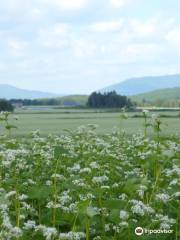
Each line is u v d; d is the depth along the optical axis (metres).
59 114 110.06
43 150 15.95
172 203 8.77
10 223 7.37
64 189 10.75
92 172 11.08
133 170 12.59
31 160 14.02
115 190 10.08
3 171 11.73
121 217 7.32
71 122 62.72
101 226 7.86
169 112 94.38
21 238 6.98
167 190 9.41
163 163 10.65
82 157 15.03
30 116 95.88
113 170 12.22
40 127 48.97
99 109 156.50
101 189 8.48
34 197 8.55
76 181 9.98
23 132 38.78
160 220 7.84
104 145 16.80
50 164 13.56
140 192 8.21
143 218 8.11
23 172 11.85
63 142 18.09
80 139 19.31
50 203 8.63
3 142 17.52
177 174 9.82
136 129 40.75
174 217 8.63
